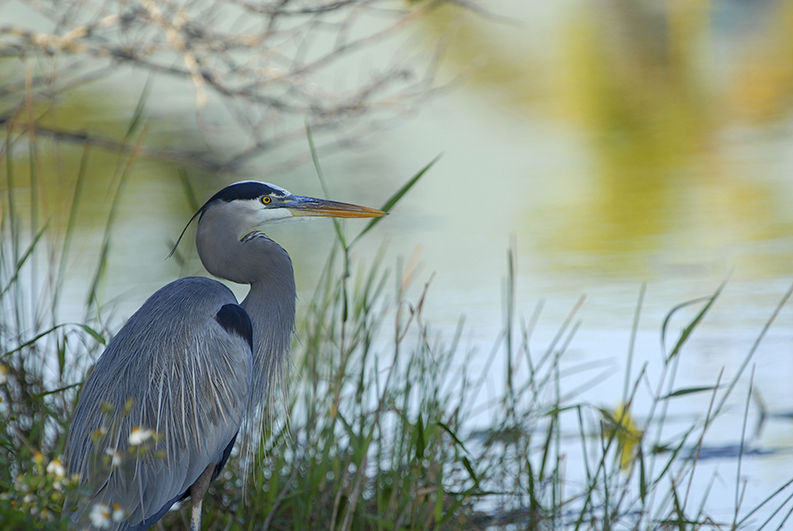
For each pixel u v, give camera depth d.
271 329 6.79
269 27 11.22
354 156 22.17
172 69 11.35
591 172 20.16
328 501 7.11
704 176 19.30
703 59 30.03
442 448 7.01
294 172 20.69
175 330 6.10
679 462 8.65
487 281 13.43
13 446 6.03
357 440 6.89
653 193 18.23
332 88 19.03
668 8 35.09
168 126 23.70
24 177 18.67
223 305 6.36
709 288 12.77
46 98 11.77
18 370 7.16
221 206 6.75
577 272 13.69
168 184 19.42
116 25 12.04
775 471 8.42
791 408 9.50
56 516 5.54
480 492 7.04
